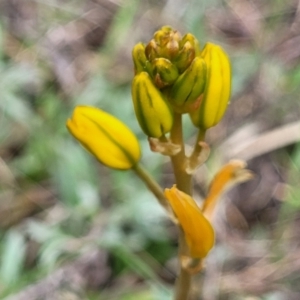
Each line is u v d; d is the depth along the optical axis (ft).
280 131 0.97
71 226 0.86
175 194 0.54
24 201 0.93
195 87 0.52
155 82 0.52
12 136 0.99
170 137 0.55
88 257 0.85
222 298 0.85
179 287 0.60
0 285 0.77
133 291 0.82
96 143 0.55
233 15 1.19
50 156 0.91
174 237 0.90
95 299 0.81
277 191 0.96
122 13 1.10
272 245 0.90
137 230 0.85
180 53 0.52
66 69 1.08
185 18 1.12
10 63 1.06
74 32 1.15
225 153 0.97
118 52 1.11
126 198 0.88
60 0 1.19
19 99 0.94
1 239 0.88
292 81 1.02
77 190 0.86
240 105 1.04
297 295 0.84
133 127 0.91
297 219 0.92
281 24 1.16
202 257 0.57
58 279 0.81
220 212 0.92
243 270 0.88
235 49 1.13
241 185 0.96
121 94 0.98
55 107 0.97
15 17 1.17
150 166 0.90
